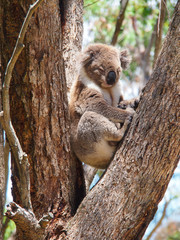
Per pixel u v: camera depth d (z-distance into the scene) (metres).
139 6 15.01
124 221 5.92
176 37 5.79
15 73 6.43
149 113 5.95
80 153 8.09
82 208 6.29
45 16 6.27
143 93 6.21
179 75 5.73
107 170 6.32
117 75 9.05
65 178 7.01
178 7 5.87
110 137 7.68
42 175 6.78
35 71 6.38
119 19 12.45
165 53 5.93
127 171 5.99
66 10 10.33
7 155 7.82
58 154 6.91
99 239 5.92
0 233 6.30
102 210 6.06
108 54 8.96
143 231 6.05
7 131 5.33
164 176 5.90
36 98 6.51
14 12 6.25
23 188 5.37
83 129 7.98
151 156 5.83
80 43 10.20
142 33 16.59
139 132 6.00
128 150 6.07
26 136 6.68
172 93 5.77
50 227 6.62
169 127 5.75
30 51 6.29
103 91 8.97
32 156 6.71
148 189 5.88
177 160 5.92
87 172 9.23
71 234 6.21
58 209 6.82
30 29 6.21
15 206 5.18
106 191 6.12
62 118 6.88
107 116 7.89
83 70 8.93
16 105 6.61
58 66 6.67
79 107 8.44
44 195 6.81
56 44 6.54
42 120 6.64
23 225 5.30
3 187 6.52
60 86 6.77
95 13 15.61
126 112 7.80
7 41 6.37
